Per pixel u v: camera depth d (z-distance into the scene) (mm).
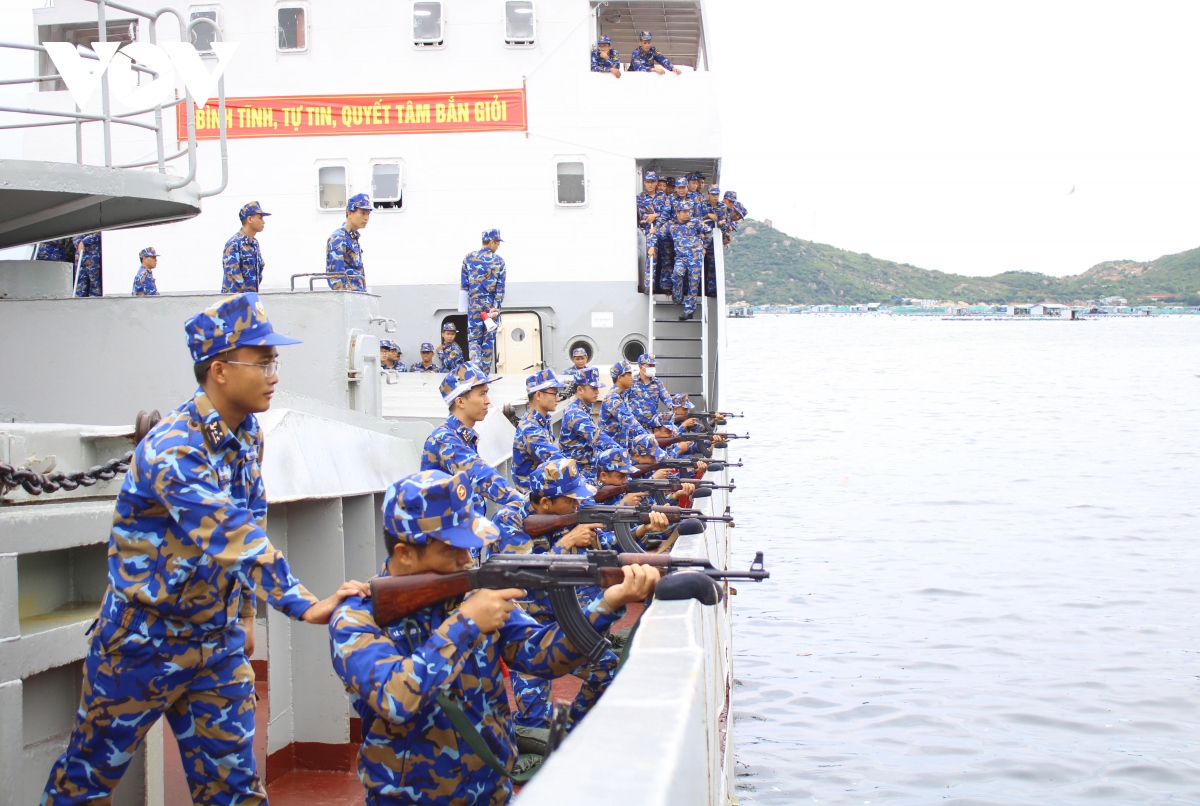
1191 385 92438
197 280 17516
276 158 17516
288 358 9594
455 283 17578
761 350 164125
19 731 4652
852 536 30031
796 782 13445
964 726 15352
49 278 11250
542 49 17609
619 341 17750
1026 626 20625
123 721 4309
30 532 4793
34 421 10023
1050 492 37625
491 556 3889
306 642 7027
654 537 9219
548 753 3367
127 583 4207
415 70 17547
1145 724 15305
